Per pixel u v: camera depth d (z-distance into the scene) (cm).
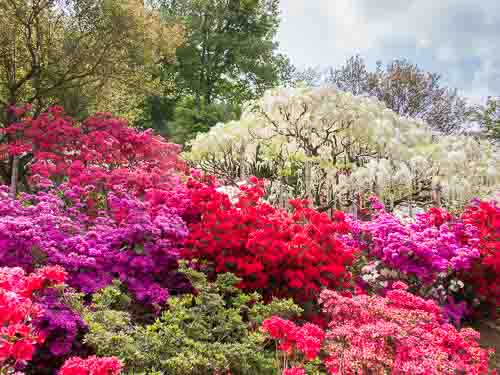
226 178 1001
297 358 348
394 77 2052
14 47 810
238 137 941
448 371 273
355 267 574
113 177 565
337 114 809
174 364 286
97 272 387
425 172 833
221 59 2647
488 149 870
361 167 843
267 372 336
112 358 215
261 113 880
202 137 988
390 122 828
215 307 370
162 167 748
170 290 439
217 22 2523
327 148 898
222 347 321
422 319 345
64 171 657
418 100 2014
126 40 830
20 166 811
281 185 922
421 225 652
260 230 444
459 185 820
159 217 438
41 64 851
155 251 424
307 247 452
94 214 525
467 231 596
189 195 522
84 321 311
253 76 2612
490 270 586
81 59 813
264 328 290
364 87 2098
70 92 906
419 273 530
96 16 805
